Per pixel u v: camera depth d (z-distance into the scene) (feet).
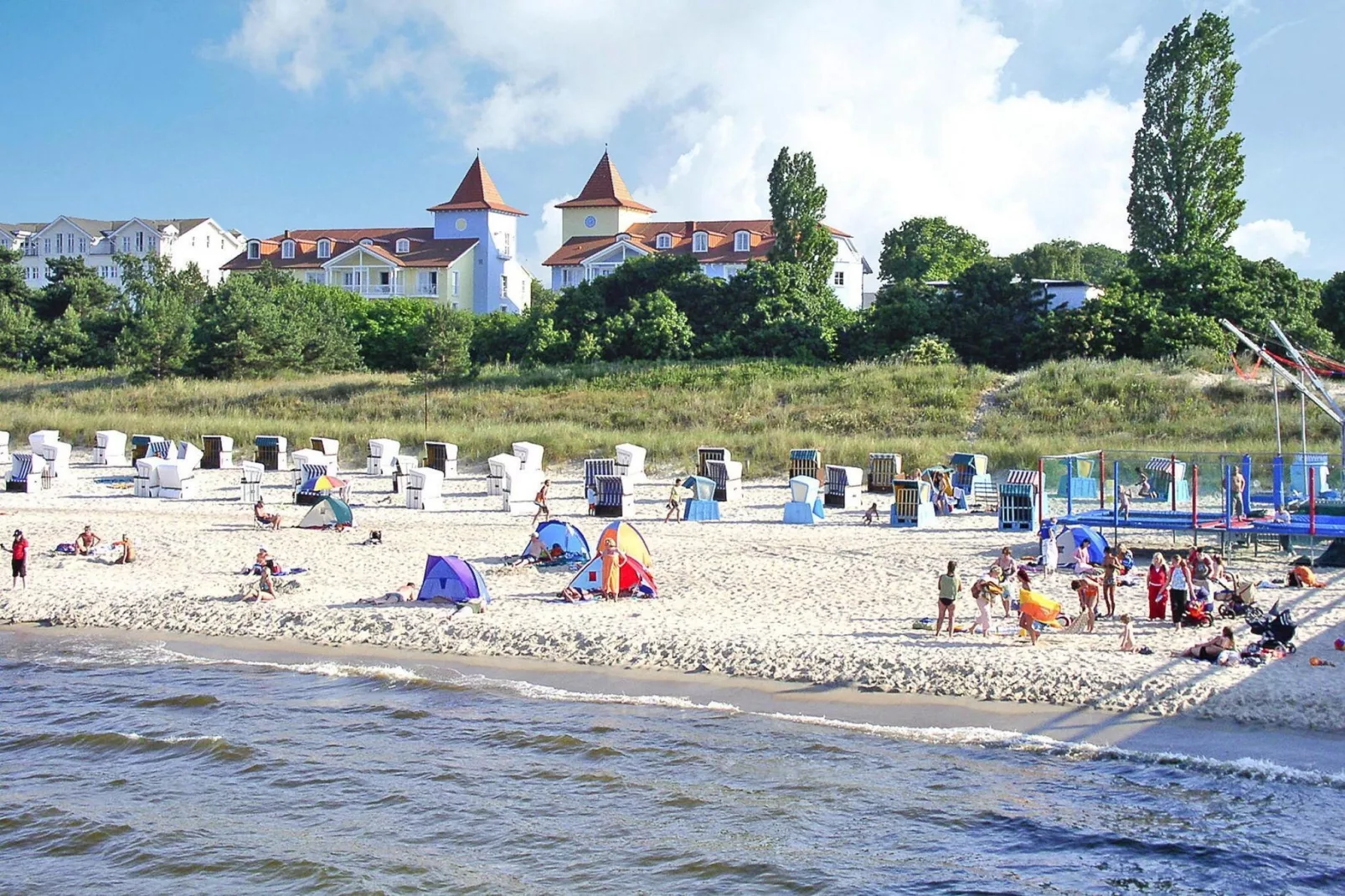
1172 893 40.40
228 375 217.97
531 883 42.34
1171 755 49.34
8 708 59.06
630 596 75.10
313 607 73.36
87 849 45.47
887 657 60.34
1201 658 58.49
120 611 74.28
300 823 47.11
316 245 318.04
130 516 111.55
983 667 58.44
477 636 67.36
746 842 44.47
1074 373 173.88
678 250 287.48
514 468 124.57
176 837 46.19
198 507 117.80
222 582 80.89
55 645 68.90
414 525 105.81
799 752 51.29
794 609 70.95
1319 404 98.12
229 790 50.01
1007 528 100.27
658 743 52.85
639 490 129.29
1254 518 87.71
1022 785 47.65
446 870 43.29
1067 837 43.88
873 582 78.28
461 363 199.82
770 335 204.85
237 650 67.36
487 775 50.62
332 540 97.09
